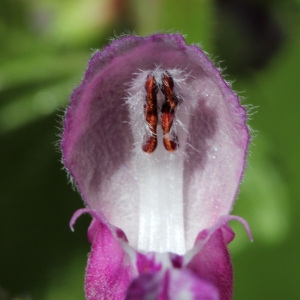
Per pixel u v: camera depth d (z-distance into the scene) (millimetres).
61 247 112
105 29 110
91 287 84
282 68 114
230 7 111
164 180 86
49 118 113
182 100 85
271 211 110
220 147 86
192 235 86
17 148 113
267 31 112
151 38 83
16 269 111
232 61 112
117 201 86
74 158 85
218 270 84
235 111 84
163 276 80
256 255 110
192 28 102
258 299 110
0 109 112
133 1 106
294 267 111
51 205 112
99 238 85
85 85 83
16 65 111
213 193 86
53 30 111
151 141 86
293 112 113
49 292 111
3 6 111
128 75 85
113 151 86
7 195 112
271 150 112
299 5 112
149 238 86
